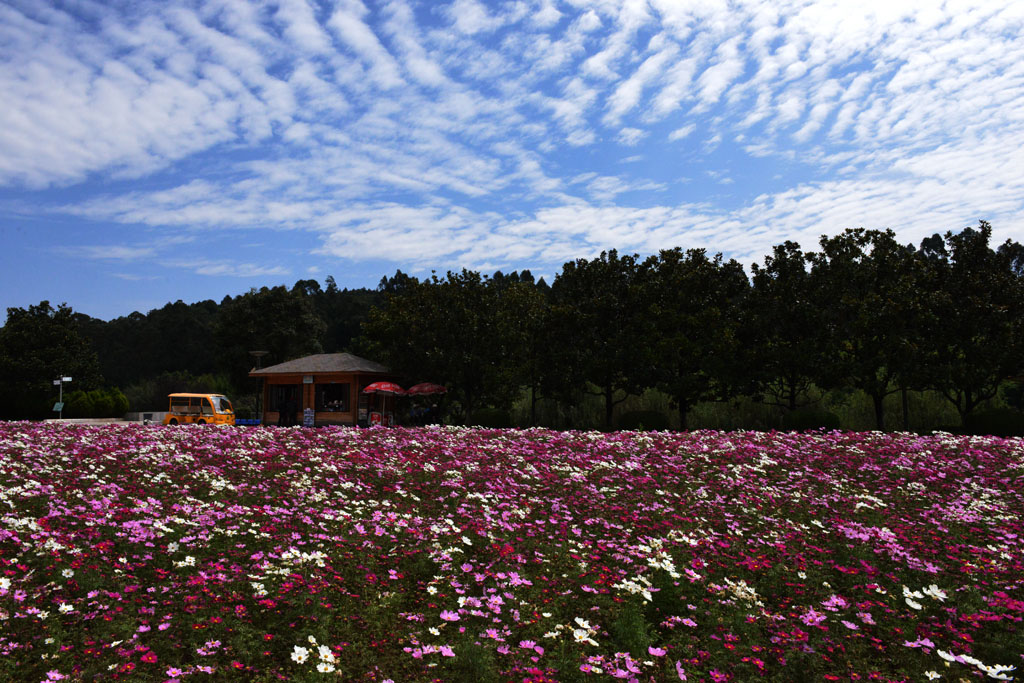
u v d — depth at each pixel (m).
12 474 10.15
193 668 4.74
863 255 25.84
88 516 7.79
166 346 83.69
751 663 5.17
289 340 58.66
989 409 23.05
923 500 10.63
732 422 29.09
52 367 47.81
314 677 4.70
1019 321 22.62
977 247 24.16
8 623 4.96
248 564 6.77
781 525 8.71
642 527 8.64
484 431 18.36
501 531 8.12
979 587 6.50
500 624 5.65
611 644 5.46
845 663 5.26
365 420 36.38
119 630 5.14
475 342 31.62
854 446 15.04
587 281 29.66
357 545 7.34
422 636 5.45
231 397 56.66
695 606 6.14
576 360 28.44
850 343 25.14
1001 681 4.98
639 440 16.14
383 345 36.06
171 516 8.02
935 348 23.19
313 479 10.89
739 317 26.94
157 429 18.61
